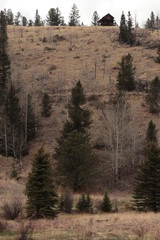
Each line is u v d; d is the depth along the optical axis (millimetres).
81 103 49156
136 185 28234
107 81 75375
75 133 41469
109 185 43500
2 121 55125
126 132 48938
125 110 50594
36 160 22812
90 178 39844
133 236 12352
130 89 68375
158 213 24062
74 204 30719
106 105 62531
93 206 29672
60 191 39312
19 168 46938
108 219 18484
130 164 48312
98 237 12117
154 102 57906
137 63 83750
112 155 45438
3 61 64375
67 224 16078
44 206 21516
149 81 69875
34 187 21703
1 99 61719
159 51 83125
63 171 39750
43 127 59094
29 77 81125
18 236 11914
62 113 62656
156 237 11750
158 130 49500
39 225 15547
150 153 28656
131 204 30453
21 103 60688
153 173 27500
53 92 72375
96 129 54469
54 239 11797
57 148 44906
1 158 50062
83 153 39594
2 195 28719
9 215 19375
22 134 52500
